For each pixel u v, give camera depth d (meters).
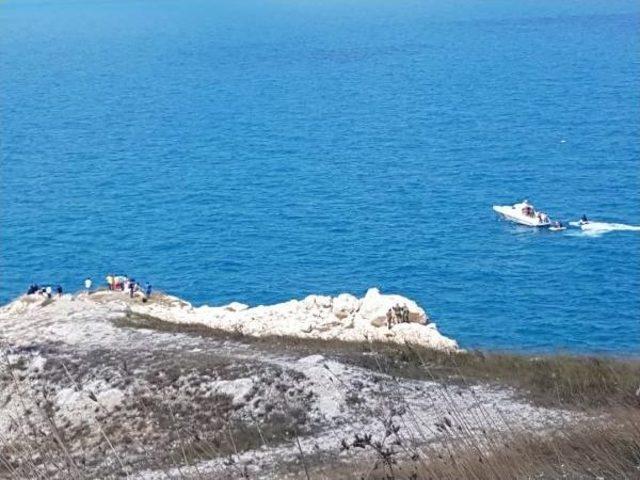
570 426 20.03
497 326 86.38
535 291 96.19
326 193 146.75
